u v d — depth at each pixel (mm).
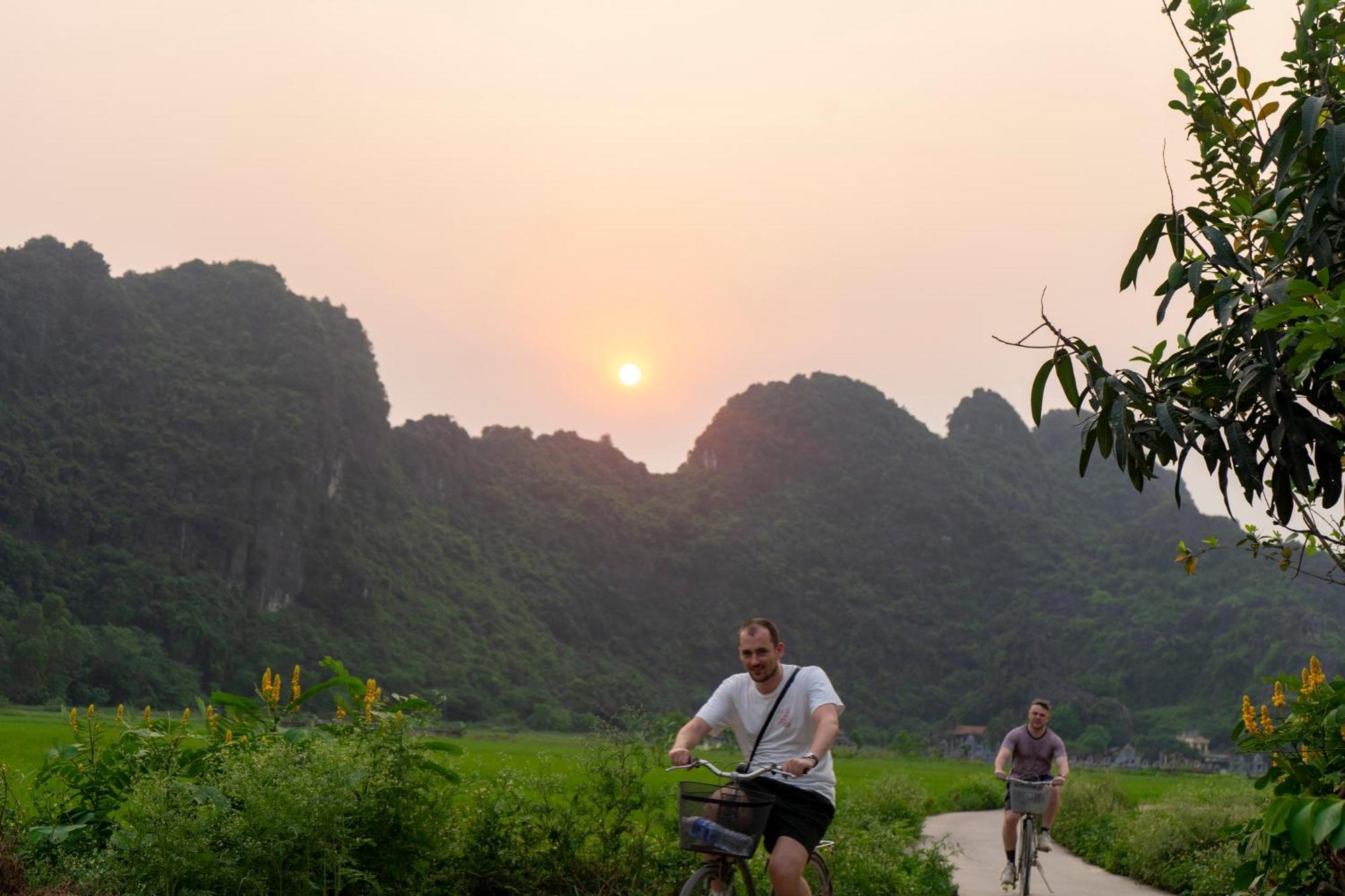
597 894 6305
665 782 7176
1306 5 4543
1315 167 4199
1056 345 4426
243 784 5004
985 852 14992
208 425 173000
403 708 6113
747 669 5051
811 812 4797
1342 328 3434
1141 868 11727
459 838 6184
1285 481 4324
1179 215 4414
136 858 4730
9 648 128875
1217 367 4484
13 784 5648
